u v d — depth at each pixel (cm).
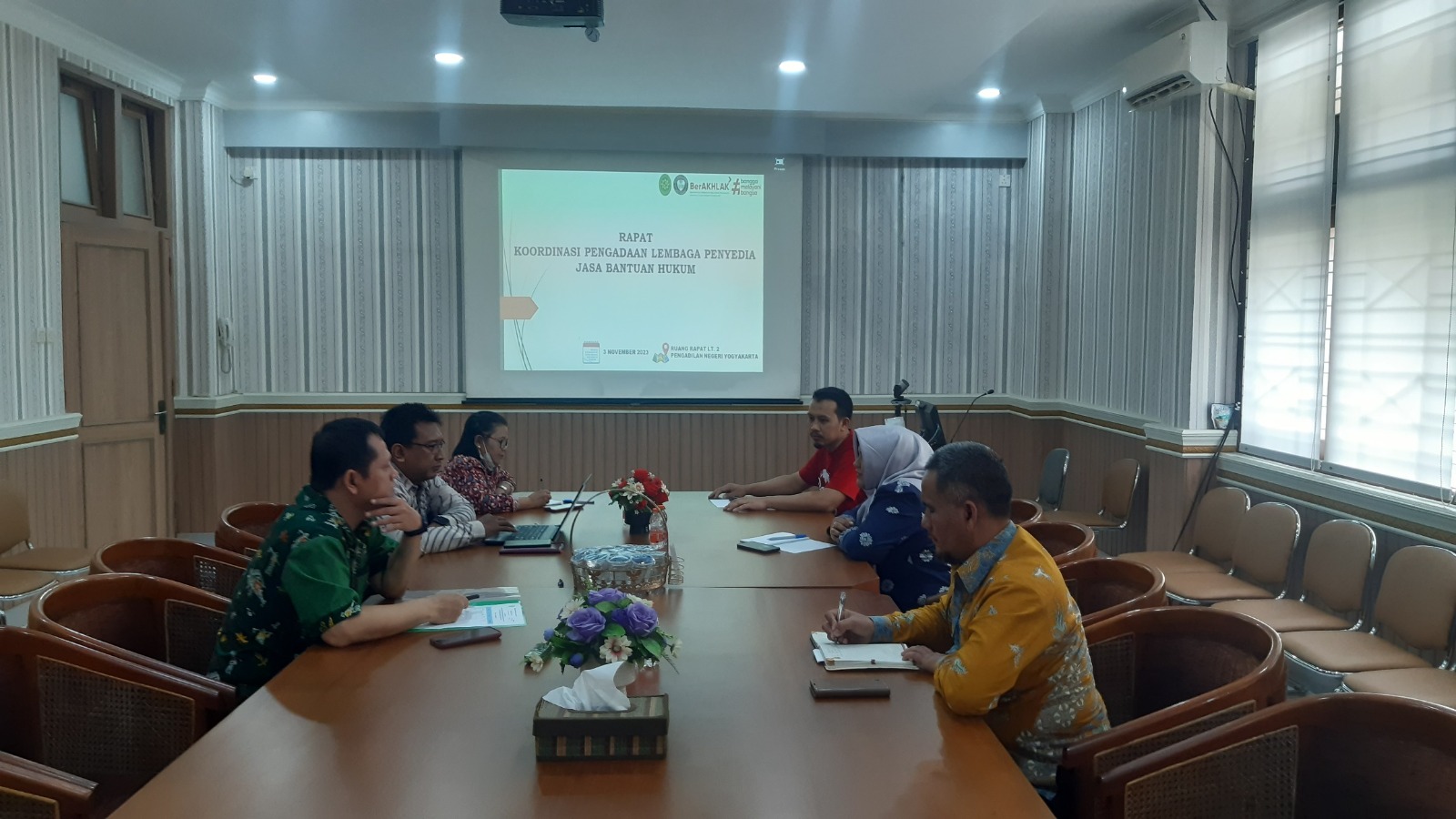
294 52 495
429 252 662
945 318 681
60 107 511
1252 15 450
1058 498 545
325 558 216
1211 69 436
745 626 230
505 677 194
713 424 671
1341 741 166
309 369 664
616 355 667
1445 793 154
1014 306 681
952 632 211
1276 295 446
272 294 660
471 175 652
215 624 247
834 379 682
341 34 463
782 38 461
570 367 666
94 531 530
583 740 155
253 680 217
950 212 677
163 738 198
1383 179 374
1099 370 592
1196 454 477
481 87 563
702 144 650
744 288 668
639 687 189
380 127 647
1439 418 346
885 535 295
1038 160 644
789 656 208
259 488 659
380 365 666
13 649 194
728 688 189
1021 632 179
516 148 652
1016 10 419
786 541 323
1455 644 300
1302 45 424
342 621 212
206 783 148
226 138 643
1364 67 384
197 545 283
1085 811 175
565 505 390
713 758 158
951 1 407
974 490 192
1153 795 168
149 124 593
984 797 145
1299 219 428
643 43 470
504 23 442
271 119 643
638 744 156
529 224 657
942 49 478
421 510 327
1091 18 468
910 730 170
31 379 479
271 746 161
